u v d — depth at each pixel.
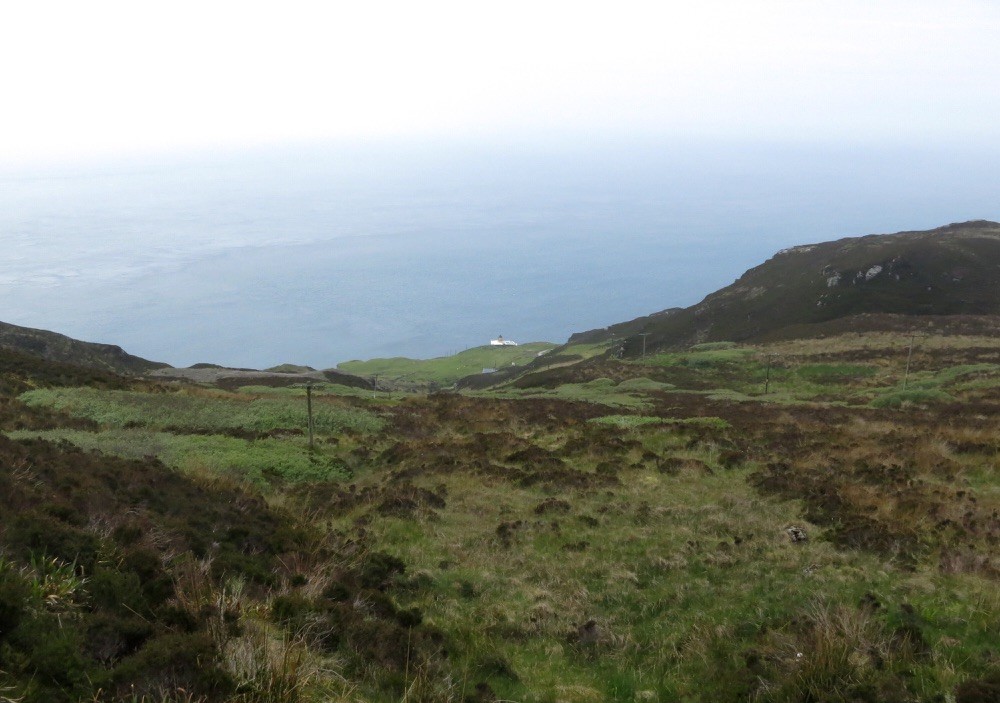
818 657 6.61
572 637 8.73
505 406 33.44
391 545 12.91
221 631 5.78
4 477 8.82
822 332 84.38
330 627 7.00
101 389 33.19
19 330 74.12
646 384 53.47
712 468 18.86
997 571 9.17
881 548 10.86
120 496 10.51
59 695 4.31
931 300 98.44
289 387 50.19
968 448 18.95
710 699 6.76
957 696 5.74
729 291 136.88
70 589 5.53
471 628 9.00
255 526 11.38
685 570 10.98
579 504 15.78
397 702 5.99
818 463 18.59
